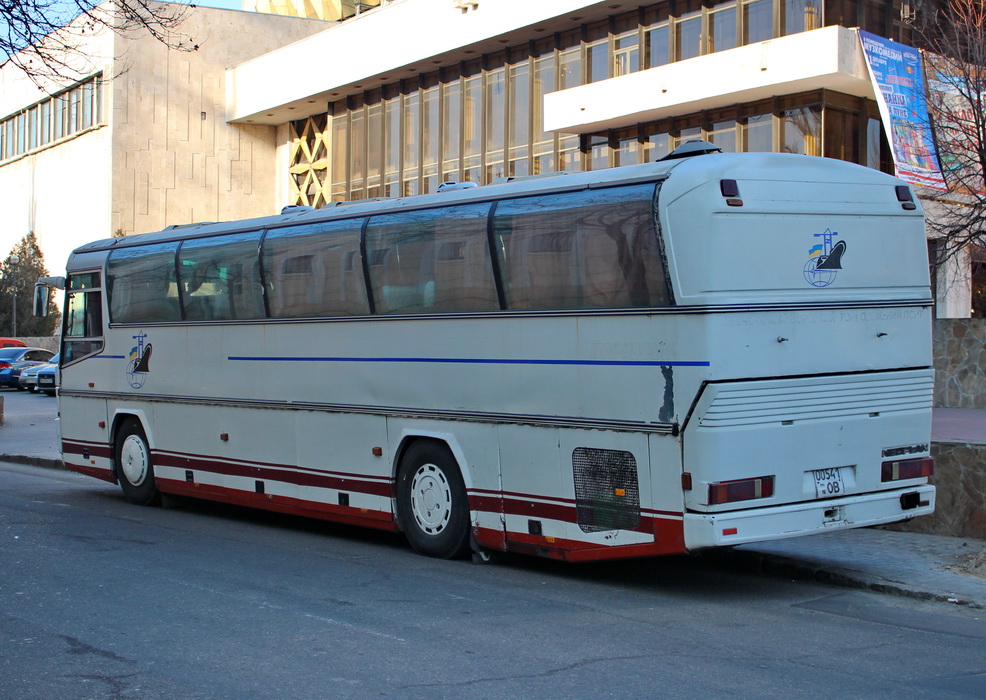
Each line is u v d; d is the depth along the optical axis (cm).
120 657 648
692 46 2842
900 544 998
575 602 813
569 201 865
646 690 586
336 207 1120
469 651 665
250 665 631
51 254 5541
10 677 606
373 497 1053
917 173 2255
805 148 2536
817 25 2517
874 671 627
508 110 3456
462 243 955
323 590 850
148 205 4866
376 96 4159
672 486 784
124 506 1388
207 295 1264
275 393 1167
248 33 5066
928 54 2348
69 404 1509
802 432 808
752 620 757
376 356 1044
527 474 898
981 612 782
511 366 909
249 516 1310
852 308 839
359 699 568
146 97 4862
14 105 5888
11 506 1362
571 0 3041
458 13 3456
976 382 1920
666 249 786
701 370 764
